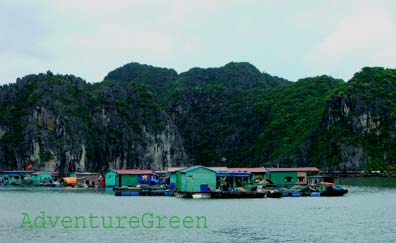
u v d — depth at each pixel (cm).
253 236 6150
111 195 13612
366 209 9150
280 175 15225
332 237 6119
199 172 12194
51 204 10219
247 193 11800
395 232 6481
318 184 14225
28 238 6012
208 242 5791
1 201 11100
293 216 7969
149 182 16625
